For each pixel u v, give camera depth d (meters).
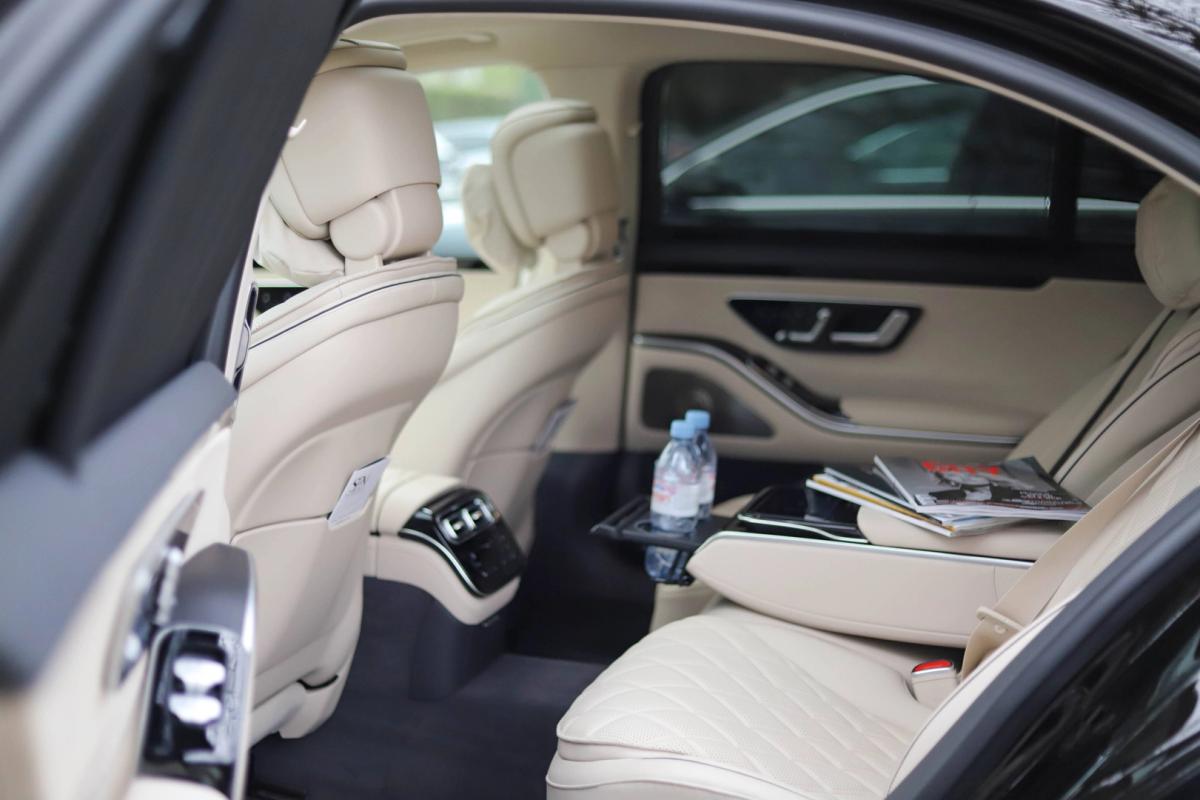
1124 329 2.23
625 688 1.30
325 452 1.41
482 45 2.27
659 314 2.50
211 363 0.68
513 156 2.23
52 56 0.36
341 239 1.41
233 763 0.54
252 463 1.37
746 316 2.45
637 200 2.48
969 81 0.98
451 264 1.54
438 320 1.50
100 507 0.43
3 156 0.34
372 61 1.41
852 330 2.39
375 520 1.74
